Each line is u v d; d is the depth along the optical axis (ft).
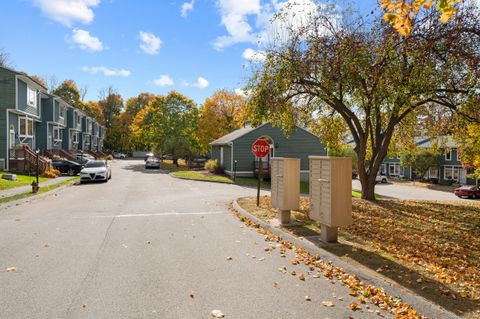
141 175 110.01
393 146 65.05
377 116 47.01
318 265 19.95
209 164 122.83
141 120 196.34
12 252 22.20
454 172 152.35
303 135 109.70
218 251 22.82
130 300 15.01
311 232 27.63
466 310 13.52
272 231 28.86
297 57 44.42
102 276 17.89
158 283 17.01
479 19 38.24
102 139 269.03
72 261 20.36
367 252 21.86
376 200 49.93
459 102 39.93
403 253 21.91
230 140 106.52
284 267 19.65
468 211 41.55
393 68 37.37
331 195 22.91
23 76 93.66
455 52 36.35
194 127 166.20
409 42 37.78
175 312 13.91
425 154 158.40
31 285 16.57
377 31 43.01
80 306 14.35
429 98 41.98
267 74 45.75
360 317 13.60
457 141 58.54
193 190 67.56
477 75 35.94
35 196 52.65
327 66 42.57
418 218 35.60
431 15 37.88
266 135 107.24
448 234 28.37
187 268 19.31
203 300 15.08
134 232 28.35
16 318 13.25
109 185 76.23
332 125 60.95
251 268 19.45
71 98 250.57
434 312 13.50
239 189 72.59
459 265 19.86
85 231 28.60
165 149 160.66
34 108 107.76
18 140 99.76
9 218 34.76
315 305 14.69
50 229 29.32
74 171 100.07
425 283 16.44
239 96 186.60
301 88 48.14
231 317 13.53
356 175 185.57
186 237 26.76
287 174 30.25
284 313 13.91
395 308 14.20
